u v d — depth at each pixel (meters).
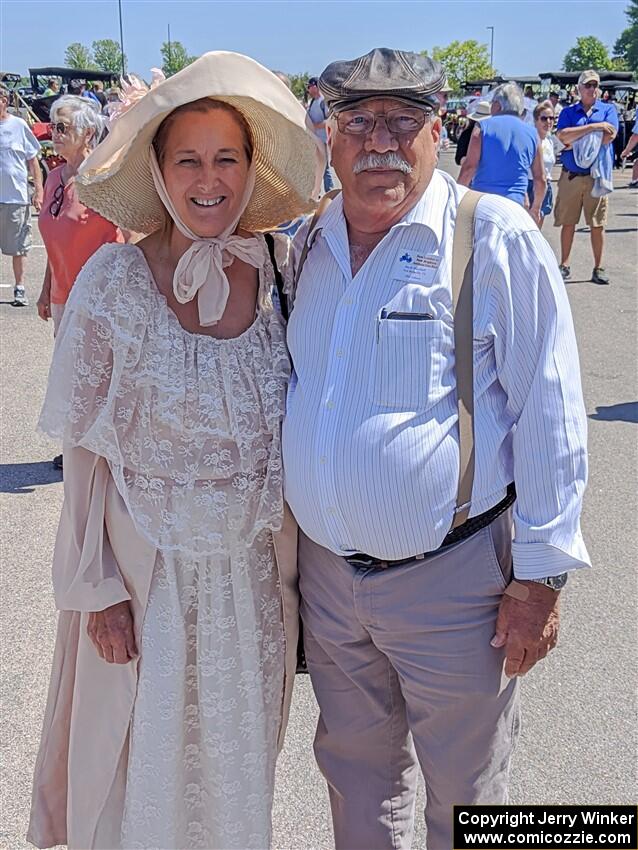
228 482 2.03
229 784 2.09
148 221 2.23
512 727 2.14
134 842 2.10
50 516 4.39
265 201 2.30
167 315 2.01
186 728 2.11
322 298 2.02
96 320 1.97
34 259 11.28
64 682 2.21
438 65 1.96
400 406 1.90
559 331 1.89
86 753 2.15
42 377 6.54
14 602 3.62
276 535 2.15
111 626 2.06
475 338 1.91
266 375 2.06
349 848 2.28
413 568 1.97
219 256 2.04
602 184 9.38
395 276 1.92
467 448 1.90
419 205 1.94
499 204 1.94
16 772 2.72
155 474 2.01
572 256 11.54
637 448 5.27
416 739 2.13
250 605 2.06
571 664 3.25
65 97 4.52
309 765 2.80
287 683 2.27
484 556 1.98
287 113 2.03
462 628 1.99
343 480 1.93
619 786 2.68
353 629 2.10
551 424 1.88
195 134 1.99
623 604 3.62
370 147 1.89
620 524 4.30
